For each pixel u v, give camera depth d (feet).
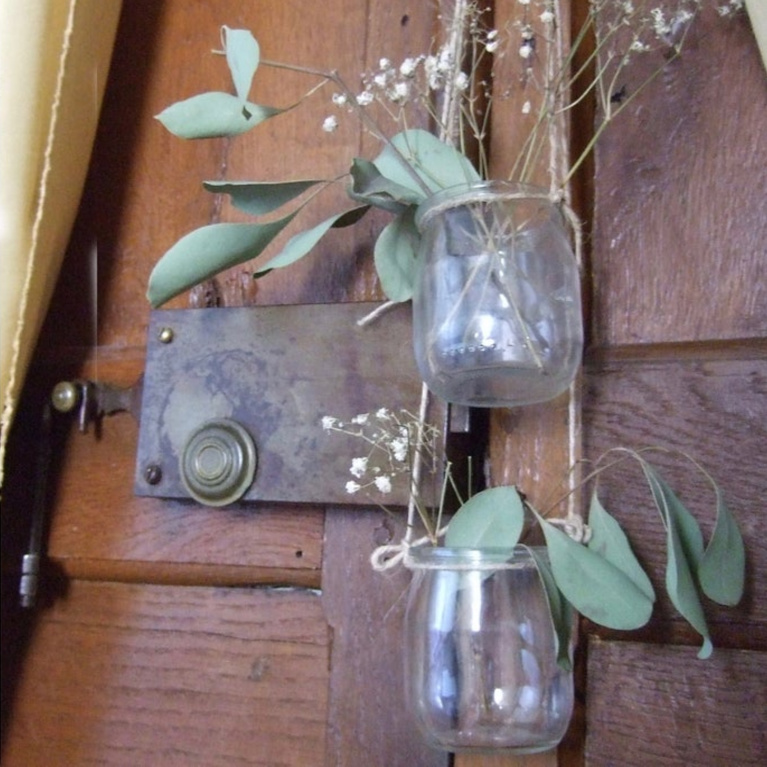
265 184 1.26
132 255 1.64
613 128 1.39
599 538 1.18
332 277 1.46
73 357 1.64
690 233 1.31
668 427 1.26
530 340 1.12
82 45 1.52
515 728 1.10
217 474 1.37
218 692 1.43
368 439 1.27
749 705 1.18
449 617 1.12
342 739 1.32
